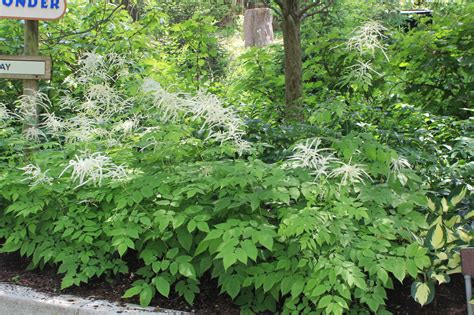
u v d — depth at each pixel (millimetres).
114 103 4355
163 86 5000
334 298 2887
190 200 3578
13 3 4777
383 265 2943
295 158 3432
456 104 5707
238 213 3453
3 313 3672
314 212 3133
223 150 3486
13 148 4594
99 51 6164
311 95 5531
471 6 6160
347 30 8352
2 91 6129
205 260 3367
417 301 3076
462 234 3256
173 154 3852
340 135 4121
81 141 4035
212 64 10234
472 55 5742
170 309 3479
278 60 8047
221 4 15398
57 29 6469
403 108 5102
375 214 3311
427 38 5762
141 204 3666
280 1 5309
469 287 2902
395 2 10609
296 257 3207
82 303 3500
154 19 6656
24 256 4348
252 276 3312
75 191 3873
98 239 3756
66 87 6121
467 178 4074
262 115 5652
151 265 3600
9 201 4070
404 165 3740
